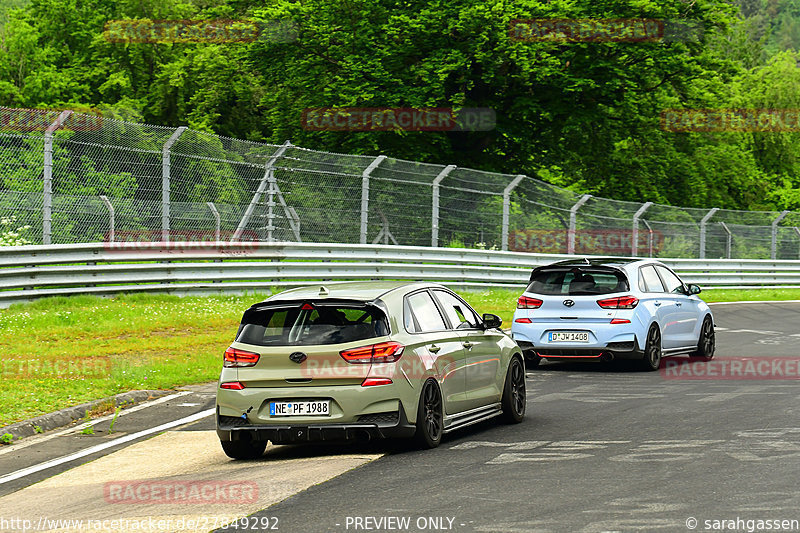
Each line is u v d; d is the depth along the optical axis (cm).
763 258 9894
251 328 2444
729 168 14775
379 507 1850
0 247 4747
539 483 2019
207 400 3341
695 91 12556
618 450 2373
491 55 9388
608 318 4050
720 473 2083
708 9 10788
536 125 11044
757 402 3158
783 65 17450
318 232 6394
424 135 10031
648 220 8719
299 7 9919
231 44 10850
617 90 10606
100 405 3141
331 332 2384
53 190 5044
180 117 14362
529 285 4253
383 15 9900
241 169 5950
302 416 2352
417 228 6981
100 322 4738
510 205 7600
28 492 2164
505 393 2828
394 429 2341
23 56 15438
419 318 2539
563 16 9562
